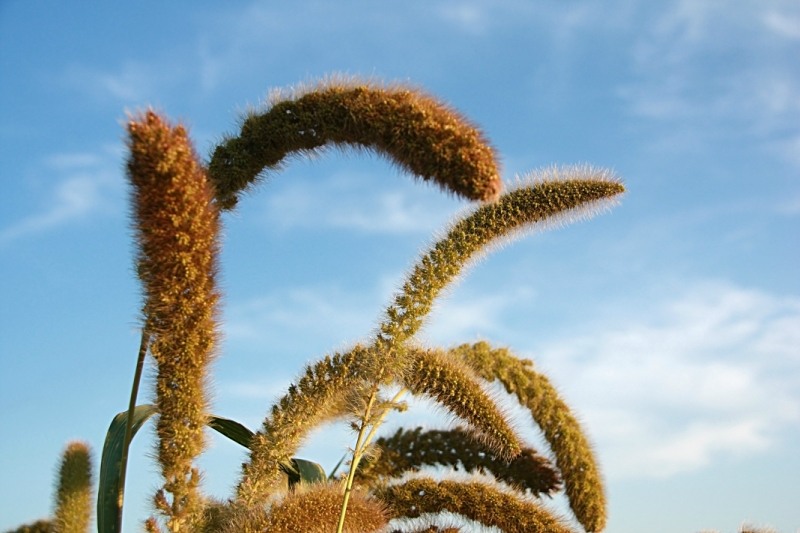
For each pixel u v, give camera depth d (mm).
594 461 772
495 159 606
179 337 602
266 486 651
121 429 660
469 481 726
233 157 658
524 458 767
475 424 694
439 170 600
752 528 665
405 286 678
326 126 642
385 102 621
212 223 601
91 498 696
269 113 659
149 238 587
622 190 695
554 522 711
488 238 694
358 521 629
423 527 706
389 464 747
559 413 777
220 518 630
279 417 660
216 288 611
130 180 583
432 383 689
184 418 607
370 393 658
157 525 603
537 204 693
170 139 579
